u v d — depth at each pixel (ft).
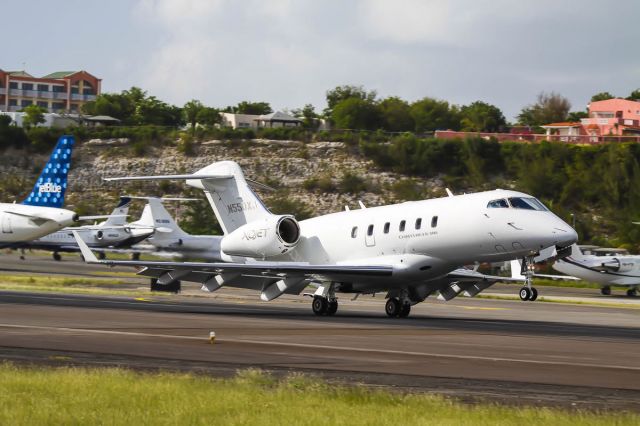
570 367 109.60
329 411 73.77
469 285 210.38
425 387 92.12
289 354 116.98
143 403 75.77
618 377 101.60
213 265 189.78
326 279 198.59
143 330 144.56
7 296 230.27
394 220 199.31
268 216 217.97
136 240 510.99
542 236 181.68
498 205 186.50
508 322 197.57
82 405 74.64
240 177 224.53
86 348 118.11
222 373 98.68
